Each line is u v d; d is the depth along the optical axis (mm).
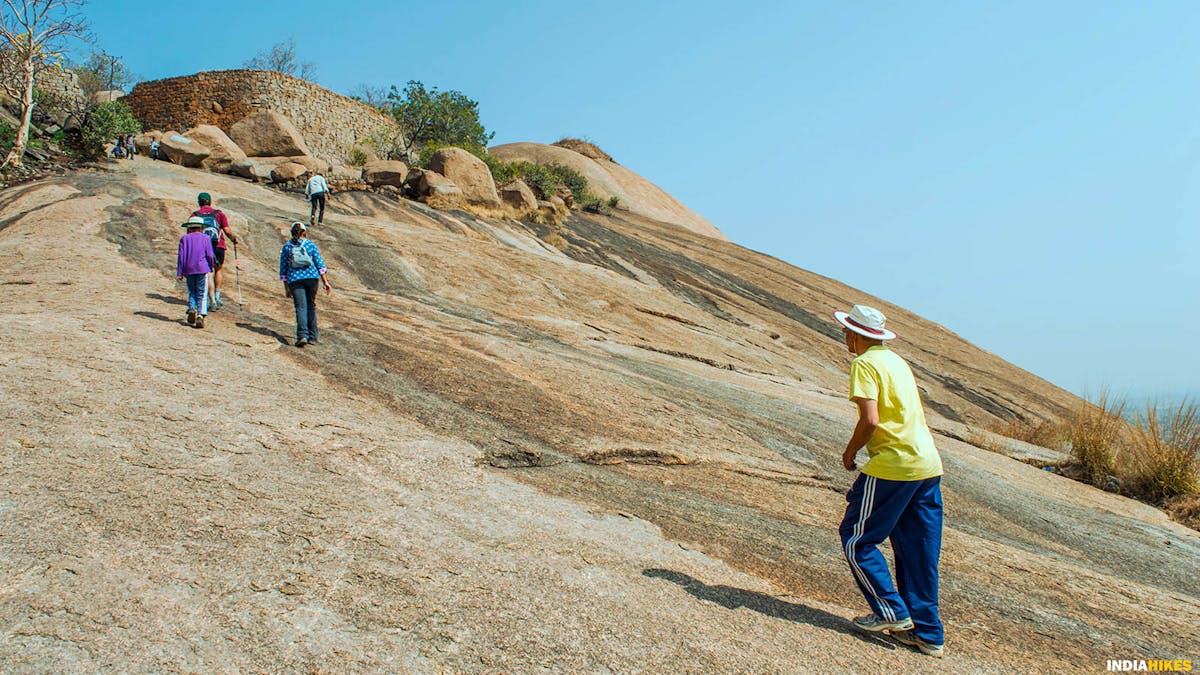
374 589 3613
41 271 10977
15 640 2920
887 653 3879
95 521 3896
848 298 34531
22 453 4578
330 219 18422
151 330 8266
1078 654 4453
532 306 15430
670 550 4898
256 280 12422
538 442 6895
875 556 4043
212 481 4609
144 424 5391
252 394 6648
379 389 7598
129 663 2873
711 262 32656
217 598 3363
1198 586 6926
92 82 43875
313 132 33656
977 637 4422
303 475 5020
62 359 6586
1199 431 10562
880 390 4004
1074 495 9656
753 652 3582
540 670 3143
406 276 15219
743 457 7836
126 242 13516
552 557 4348
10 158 21203
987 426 22078
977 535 7062
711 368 13516
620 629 3584
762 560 5082
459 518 4754
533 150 55844
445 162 26938
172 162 24750
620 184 56000
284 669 2947
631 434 7625
